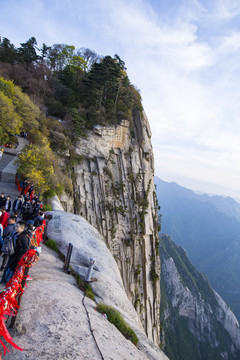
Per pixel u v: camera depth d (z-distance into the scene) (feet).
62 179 89.15
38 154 74.13
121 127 140.46
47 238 37.81
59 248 36.73
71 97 147.33
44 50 183.83
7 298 12.89
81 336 16.84
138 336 23.94
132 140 148.77
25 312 17.38
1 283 19.90
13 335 14.87
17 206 43.60
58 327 16.88
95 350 15.79
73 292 24.40
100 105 135.33
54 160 86.84
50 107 135.23
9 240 22.24
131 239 135.23
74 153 118.21
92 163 126.21
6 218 29.91
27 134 107.45
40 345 14.62
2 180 67.21
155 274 145.69
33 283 22.27
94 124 130.11
